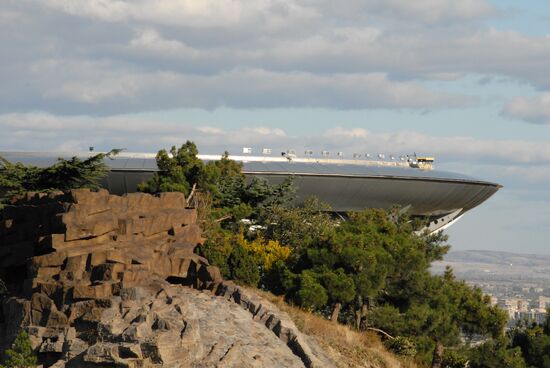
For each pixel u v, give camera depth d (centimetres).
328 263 6488
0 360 4578
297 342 4766
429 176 12544
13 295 5119
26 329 4550
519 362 6725
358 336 5950
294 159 12188
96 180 7894
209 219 7044
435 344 6650
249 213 7756
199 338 4203
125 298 4550
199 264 5344
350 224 7512
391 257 6675
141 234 5262
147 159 11556
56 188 7500
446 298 6831
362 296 6531
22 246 5381
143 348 4003
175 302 4484
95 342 4250
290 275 6419
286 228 7869
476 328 6862
